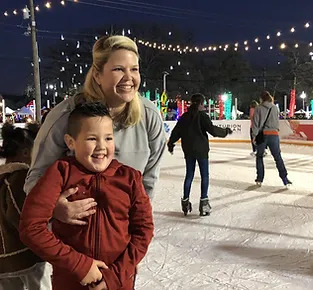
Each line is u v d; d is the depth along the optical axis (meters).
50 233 1.56
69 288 1.63
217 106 28.78
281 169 7.12
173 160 11.38
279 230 4.74
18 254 2.10
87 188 1.62
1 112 18.17
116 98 1.84
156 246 4.24
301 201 6.18
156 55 38.53
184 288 3.28
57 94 39.09
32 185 1.84
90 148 1.61
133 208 1.70
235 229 4.80
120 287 1.60
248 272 3.57
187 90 39.53
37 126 2.44
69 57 39.28
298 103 37.53
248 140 17.22
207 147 5.34
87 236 1.60
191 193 6.84
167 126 18.84
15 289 2.19
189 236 4.56
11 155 2.29
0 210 2.13
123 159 1.94
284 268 3.64
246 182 7.73
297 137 15.45
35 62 17.61
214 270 3.62
